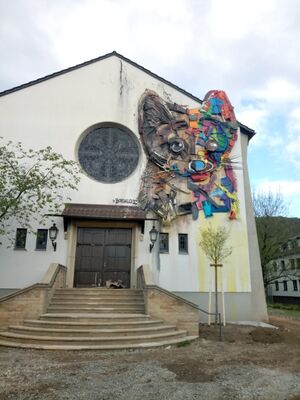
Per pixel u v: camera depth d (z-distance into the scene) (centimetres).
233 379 679
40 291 1159
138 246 1599
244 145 1842
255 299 1617
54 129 1702
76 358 844
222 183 1716
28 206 1405
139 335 1036
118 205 1639
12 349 937
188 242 1619
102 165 1720
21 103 1712
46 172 1620
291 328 1492
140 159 1722
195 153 1741
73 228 1614
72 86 1780
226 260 1625
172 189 1675
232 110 1842
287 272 4075
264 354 921
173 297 1190
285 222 3638
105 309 1237
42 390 605
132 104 1797
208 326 1387
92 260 1616
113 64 1845
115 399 562
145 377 686
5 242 1523
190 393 593
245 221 1694
